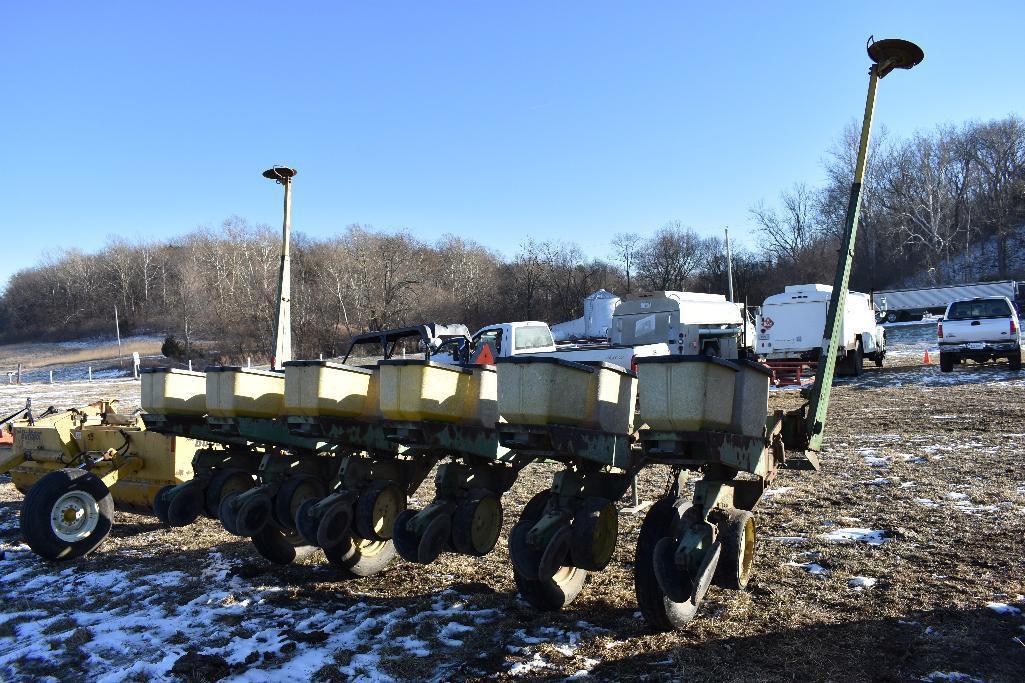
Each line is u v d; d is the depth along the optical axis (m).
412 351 25.47
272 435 5.74
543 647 4.38
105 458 7.27
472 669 4.16
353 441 5.36
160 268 103.62
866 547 5.97
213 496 6.07
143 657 4.55
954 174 73.56
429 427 4.70
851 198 5.02
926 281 68.81
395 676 4.14
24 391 31.44
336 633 4.78
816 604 4.84
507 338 16.86
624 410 4.67
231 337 64.50
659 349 16.06
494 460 5.15
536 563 4.48
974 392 16.03
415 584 5.66
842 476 8.63
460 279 85.56
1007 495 7.35
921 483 8.06
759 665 4.02
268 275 71.00
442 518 4.96
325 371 5.17
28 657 4.62
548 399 4.14
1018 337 19.27
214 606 5.34
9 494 9.90
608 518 4.74
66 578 6.18
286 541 6.25
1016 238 71.31
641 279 82.75
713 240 80.81
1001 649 4.09
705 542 4.24
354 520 5.48
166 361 61.09
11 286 115.06
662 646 4.32
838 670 3.93
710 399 3.86
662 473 9.71
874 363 26.03
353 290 70.88
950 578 5.20
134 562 6.55
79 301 107.06
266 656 4.46
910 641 4.23
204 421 6.19
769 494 7.91
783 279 73.44
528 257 81.00
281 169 9.21
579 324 64.31
